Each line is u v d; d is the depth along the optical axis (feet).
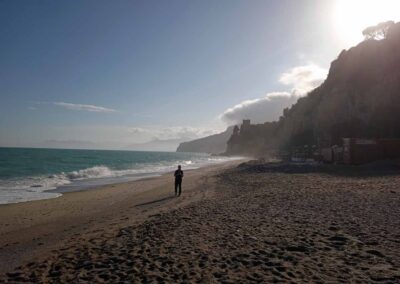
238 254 24.11
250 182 85.05
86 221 44.88
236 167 170.91
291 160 212.23
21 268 23.86
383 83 223.10
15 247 32.09
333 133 241.76
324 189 61.67
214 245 26.73
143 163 266.57
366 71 248.52
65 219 47.26
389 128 202.28
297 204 45.70
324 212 39.09
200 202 52.95
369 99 229.25
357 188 60.75
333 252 23.71
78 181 110.01
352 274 19.42
